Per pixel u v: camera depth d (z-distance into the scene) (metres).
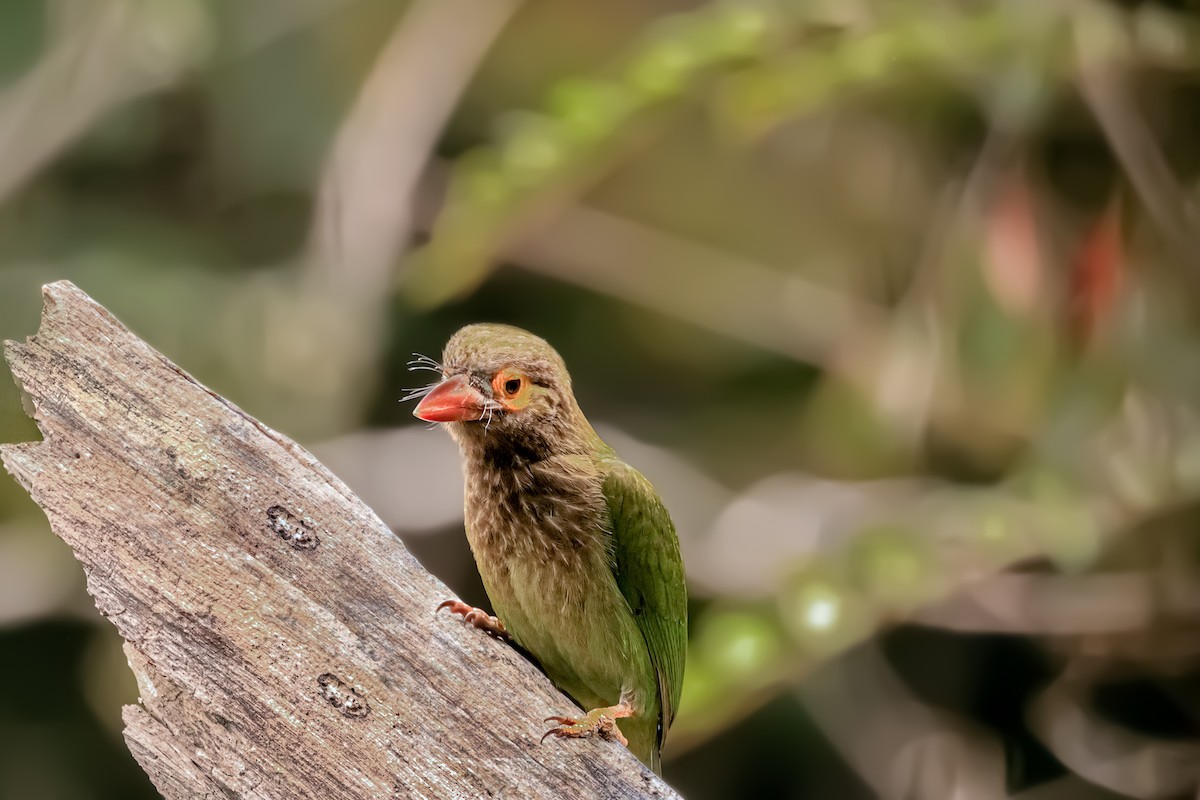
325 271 14.46
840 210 14.45
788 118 11.12
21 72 15.45
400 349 15.09
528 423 7.45
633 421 15.49
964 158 11.99
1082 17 9.59
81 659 13.44
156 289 14.41
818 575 9.80
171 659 5.69
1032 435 10.82
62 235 15.02
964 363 10.66
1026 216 10.32
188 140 15.66
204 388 5.89
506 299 15.84
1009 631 11.16
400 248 14.83
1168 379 10.34
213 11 15.47
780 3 9.89
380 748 5.67
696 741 9.74
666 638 7.91
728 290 15.12
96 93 15.28
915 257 12.80
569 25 17.70
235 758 5.64
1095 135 10.48
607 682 7.75
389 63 15.35
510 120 15.92
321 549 5.79
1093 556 9.88
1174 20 9.66
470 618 7.66
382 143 14.98
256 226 15.74
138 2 15.20
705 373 15.59
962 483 11.91
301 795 5.62
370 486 13.84
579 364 15.84
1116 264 10.23
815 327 14.63
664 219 16.53
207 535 5.74
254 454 5.84
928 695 12.70
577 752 5.84
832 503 12.71
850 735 12.64
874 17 9.88
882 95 11.16
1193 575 10.74
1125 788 11.24
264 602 5.72
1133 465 10.38
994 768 12.25
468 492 7.64
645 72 9.90
